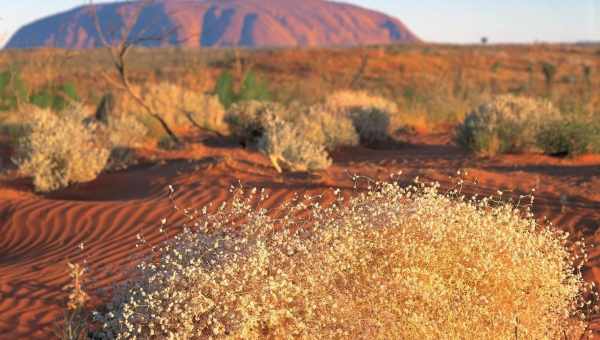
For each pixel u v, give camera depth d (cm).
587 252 700
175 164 1259
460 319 426
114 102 1858
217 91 2220
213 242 473
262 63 5262
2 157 1420
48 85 2044
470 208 472
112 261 705
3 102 1997
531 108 1413
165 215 862
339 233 448
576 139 1259
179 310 413
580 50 7619
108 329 459
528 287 457
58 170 1148
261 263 422
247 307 408
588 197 873
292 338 409
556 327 474
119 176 1184
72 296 486
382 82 4369
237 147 1602
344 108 1755
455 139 1446
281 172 1094
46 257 745
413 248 432
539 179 990
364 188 933
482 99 2259
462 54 6022
